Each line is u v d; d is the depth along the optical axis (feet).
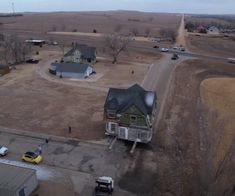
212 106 179.93
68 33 504.43
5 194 86.33
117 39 320.29
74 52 285.84
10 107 170.60
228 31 613.52
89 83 219.82
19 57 285.84
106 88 208.13
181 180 106.52
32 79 227.81
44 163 114.73
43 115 160.35
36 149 125.08
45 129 143.74
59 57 311.68
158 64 287.07
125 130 130.52
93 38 444.55
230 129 147.02
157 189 101.04
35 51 341.82
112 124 132.98
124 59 309.42
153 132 142.51
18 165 107.45
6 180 91.66
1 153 118.11
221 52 357.00
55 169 110.73
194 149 130.00
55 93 196.24
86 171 110.11
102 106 173.88
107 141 132.46
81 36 465.06
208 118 163.22
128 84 218.59
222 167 112.27
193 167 115.34
